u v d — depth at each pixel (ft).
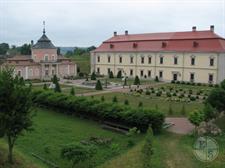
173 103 143.64
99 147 77.56
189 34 241.35
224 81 116.26
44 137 84.07
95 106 102.47
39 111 119.85
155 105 135.95
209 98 105.40
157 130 92.73
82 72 309.83
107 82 222.48
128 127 93.45
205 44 225.97
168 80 245.04
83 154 62.85
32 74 245.45
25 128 59.62
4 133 57.82
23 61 246.27
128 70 269.64
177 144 80.89
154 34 265.75
